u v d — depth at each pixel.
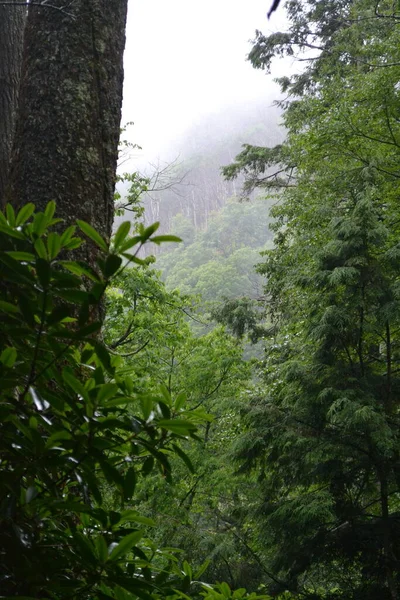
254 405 8.62
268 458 8.25
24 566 1.24
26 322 1.20
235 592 1.90
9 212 1.24
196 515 12.04
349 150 9.91
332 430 8.14
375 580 7.66
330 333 7.72
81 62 2.68
